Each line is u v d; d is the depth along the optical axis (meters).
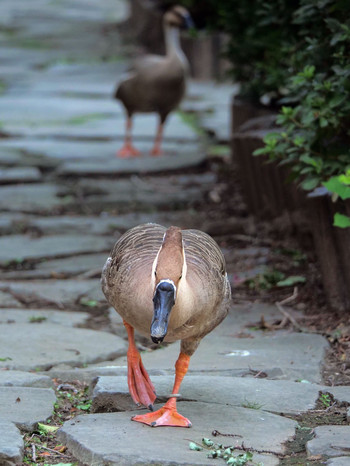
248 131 9.57
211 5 12.67
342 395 5.29
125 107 13.18
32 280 8.25
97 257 8.94
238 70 10.93
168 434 4.67
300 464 4.36
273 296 7.64
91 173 12.12
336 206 6.91
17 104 16.89
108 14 32.06
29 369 5.86
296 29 8.36
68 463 4.43
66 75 20.42
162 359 6.14
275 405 5.17
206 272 4.63
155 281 4.16
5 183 11.70
